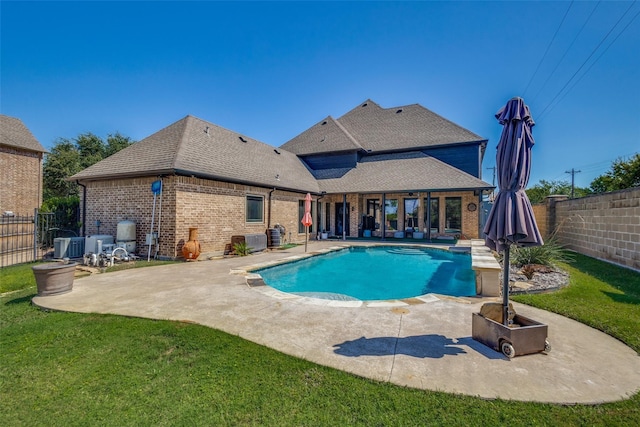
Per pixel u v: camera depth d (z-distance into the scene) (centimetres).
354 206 2167
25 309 540
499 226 386
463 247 1483
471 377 313
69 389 299
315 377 313
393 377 312
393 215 2205
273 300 592
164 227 1102
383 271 1128
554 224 1476
